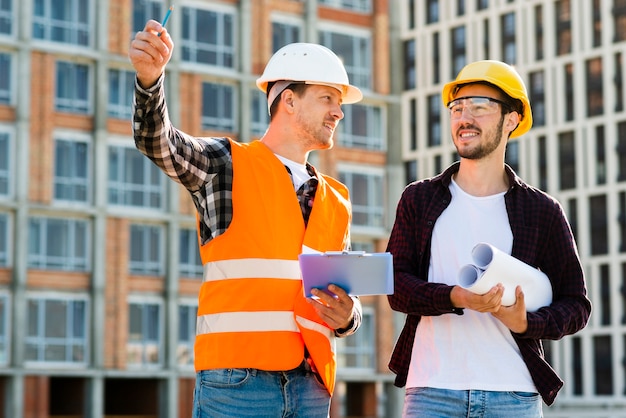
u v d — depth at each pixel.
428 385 5.83
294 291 5.88
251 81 46.00
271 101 6.21
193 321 44.06
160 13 44.41
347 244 6.26
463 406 5.77
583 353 58.44
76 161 42.31
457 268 5.92
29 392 40.59
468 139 5.97
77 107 42.50
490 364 5.79
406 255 6.02
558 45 58.94
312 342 5.86
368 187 48.69
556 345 59.34
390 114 49.53
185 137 5.69
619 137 57.31
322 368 5.89
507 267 5.54
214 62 45.53
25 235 41.00
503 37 59.34
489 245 5.53
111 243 42.53
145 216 43.12
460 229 5.96
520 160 60.12
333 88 6.18
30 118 41.53
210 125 45.19
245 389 5.75
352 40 49.06
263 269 5.83
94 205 42.34
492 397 5.77
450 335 5.84
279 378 5.81
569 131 58.66
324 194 6.13
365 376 46.94
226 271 5.83
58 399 43.62
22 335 40.56
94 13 42.97
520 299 5.54
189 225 44.09
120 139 43.00
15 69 41.50
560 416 58.31
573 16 58.44
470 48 58.91
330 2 48.62
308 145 6.17
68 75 42.44
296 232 5.95
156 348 43.19
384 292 5.51
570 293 5.97
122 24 43.41
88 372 41.50
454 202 6.02
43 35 42.16
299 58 6.12
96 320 41.97
